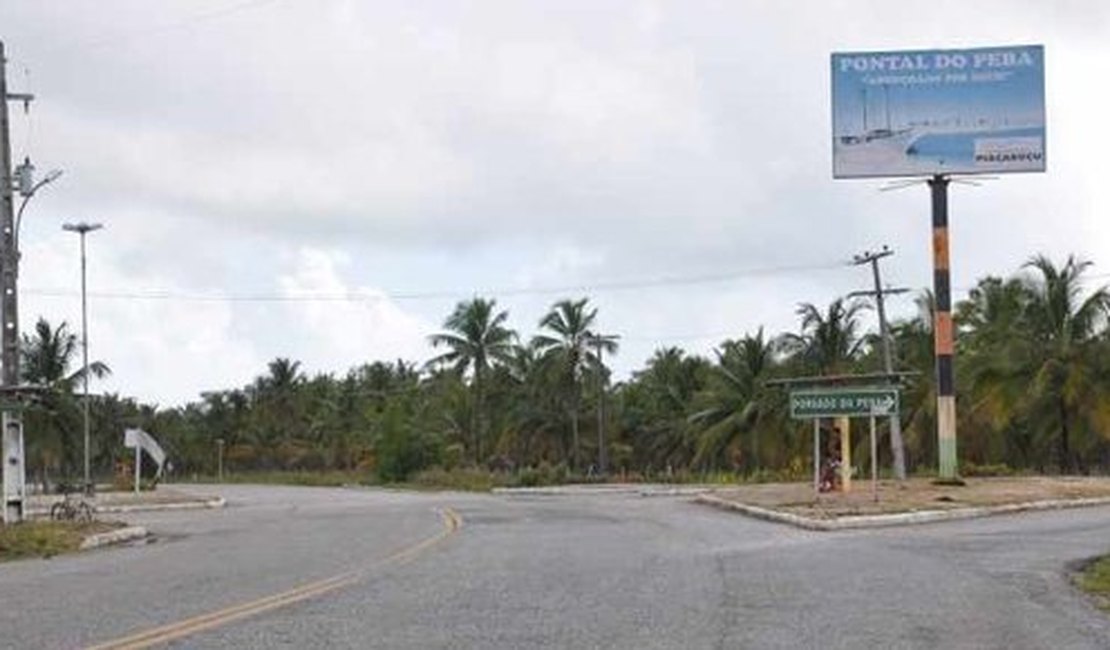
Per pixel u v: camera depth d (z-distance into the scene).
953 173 39.72
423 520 29.73
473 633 10.97
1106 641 10.95
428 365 88.62
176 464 115.38
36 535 24.47
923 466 59.66
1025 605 13.28
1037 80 39.72
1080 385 51.78
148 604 13.05
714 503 36.53
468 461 88.62
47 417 70.31
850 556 18.91
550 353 82.12
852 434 61.62
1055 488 35.28
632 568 16.95
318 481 91.62
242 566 17.69
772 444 68.12
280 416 119.44
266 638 10.63
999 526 25.83
